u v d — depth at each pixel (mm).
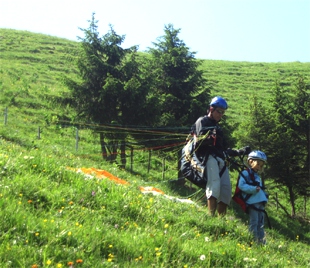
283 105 31625
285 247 9008
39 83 47625
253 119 29969
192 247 6430
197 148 8984
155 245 6211
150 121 27344
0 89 40875
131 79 26625
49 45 68438
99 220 6777
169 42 29672
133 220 7332
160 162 30688
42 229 5641
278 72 73812
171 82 28547
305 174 29922
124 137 27031
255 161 9359
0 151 9422
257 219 9117
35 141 21984
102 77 27625
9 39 67500
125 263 5500
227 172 9164
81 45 27797
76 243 5547
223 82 67250
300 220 29688
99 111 27453
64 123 33188
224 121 28375
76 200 7379
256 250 7648
